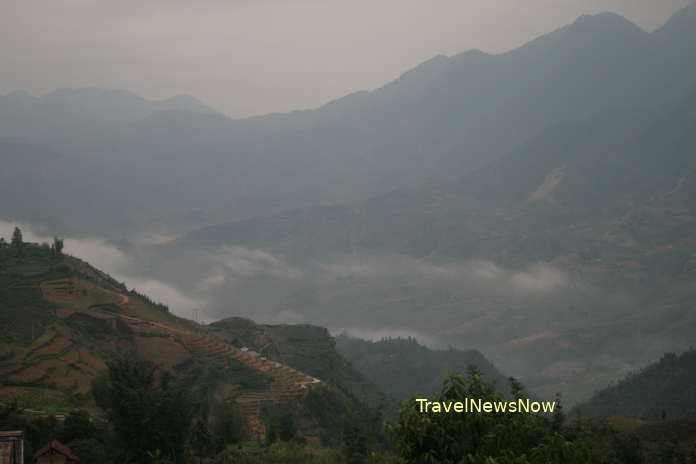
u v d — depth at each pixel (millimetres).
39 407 94500
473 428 28750
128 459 68562
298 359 195375
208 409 94688
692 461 68750
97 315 148250
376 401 181625
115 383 69750
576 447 28734
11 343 124125
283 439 106062
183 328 169500
